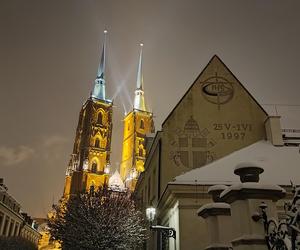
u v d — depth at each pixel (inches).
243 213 223.6
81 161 3683.6
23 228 2509.8
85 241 981.2
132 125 4443.9
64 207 1425.9
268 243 204.2
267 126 776.9
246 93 828.6
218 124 787.4
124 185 3767.2
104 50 4712.1
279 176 601.6
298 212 171.3
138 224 992.2
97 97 4212.6
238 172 246.5
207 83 837.2
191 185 585.6
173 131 775.7
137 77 4928.6
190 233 557.6
